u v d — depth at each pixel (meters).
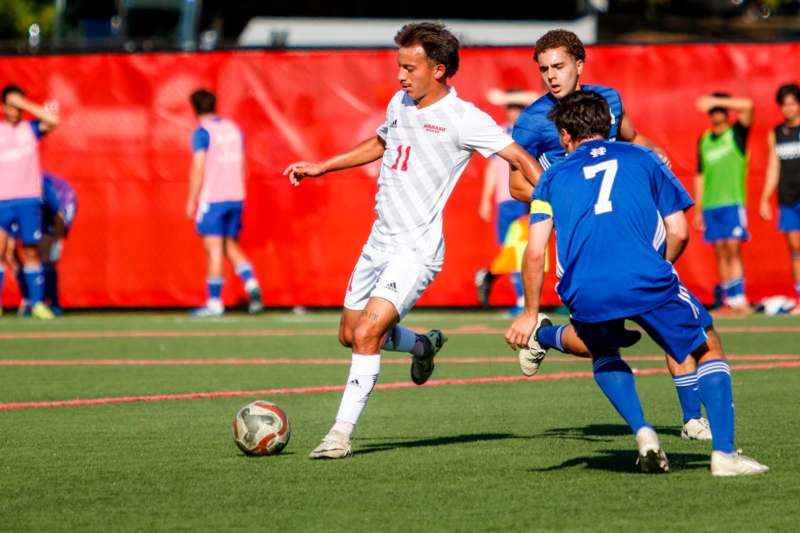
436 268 23.88
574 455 22.97
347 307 24.94
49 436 25.97
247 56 60.66
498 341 47.03
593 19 73.19
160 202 61.38
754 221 58.69
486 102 58.75
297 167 25.27
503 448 23.92
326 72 60.34
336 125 60.41
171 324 55.78
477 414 29.02
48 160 61.50
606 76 58.97
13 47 61.47
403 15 73.75
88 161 61.47
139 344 47.47
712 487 19.53
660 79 58.75
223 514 18.08
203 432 26.42
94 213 61.56
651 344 46.91
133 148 61.34
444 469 21.59
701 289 59.28
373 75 60.19
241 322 56.59
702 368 20.52
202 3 76.25
